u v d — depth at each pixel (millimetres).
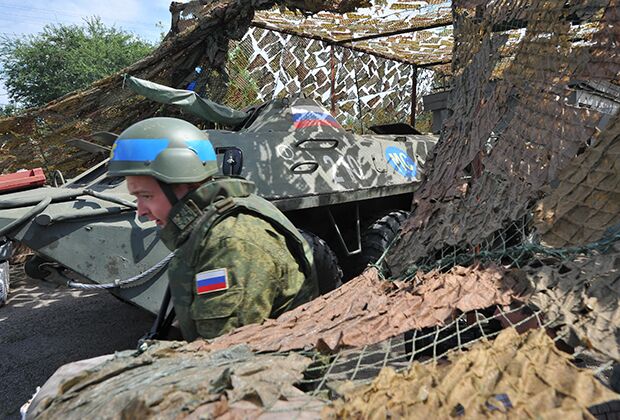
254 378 905
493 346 924
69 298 6078
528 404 759
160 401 851
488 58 2164
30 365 4086
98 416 867
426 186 2266
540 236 1409
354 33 8820
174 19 7117
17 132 7074
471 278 1331
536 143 1651
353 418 769
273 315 1539
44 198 3465
